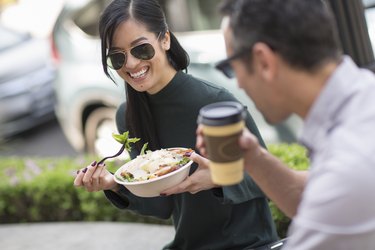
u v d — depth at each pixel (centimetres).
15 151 750
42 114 769
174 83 233
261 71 149
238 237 233
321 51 144
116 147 604
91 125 614
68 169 500
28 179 499
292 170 172
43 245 457
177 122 237
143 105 240
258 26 145
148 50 224
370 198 134
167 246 251
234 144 150
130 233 450
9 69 750
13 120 747
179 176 205
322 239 138
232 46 152
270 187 170
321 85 147
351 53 396
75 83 591
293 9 143
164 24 230
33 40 795
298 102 150
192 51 494
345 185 135
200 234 239
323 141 146
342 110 145
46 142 769
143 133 244
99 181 223
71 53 589
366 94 144
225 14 153
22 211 503
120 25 222
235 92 481
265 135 486
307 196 143
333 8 388
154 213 246
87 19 579
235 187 217
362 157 136
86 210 477
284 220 349
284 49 143
